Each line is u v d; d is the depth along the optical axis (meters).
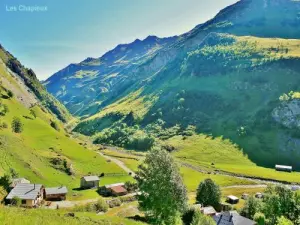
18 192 99.19
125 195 133.75
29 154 144.62
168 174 68.06
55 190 117.12
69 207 104.69
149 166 69.19
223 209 125.75
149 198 68.56
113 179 162.38
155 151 71.50
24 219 31.23
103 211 105.81
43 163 148.25
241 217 90.94
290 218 74.06
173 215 68.44
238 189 170.00
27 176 122.56
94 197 126.00
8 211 33.88
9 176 105.50
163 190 67.44
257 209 103.81
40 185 105.44
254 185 181.00
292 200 75.69
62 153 179.75
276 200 77.56
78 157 184.00
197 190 130.25
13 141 148.12
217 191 127.56
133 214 102.25
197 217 83.62
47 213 44.00
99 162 186.38
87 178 143.12
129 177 170.00
